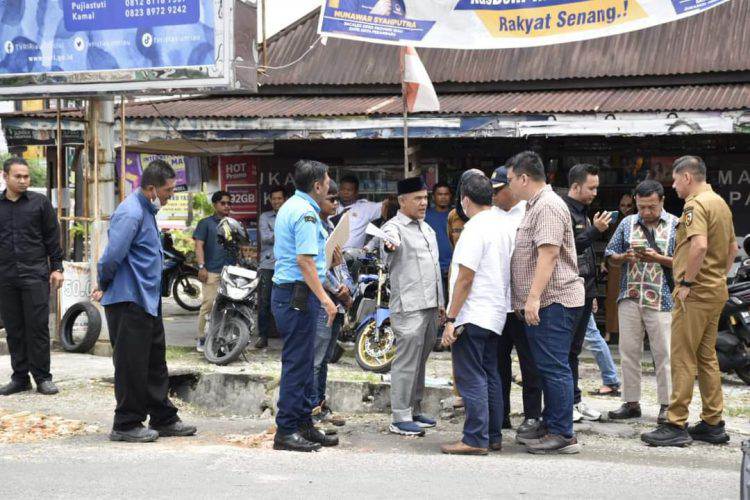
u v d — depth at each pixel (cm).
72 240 1316
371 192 1277
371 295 1055
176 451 669
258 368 1012
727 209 712
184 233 2006
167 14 986
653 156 1216
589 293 756
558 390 679
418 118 1053
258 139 1104
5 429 738
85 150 1082
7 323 873
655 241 776
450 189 1207
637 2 1002
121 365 698
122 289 692
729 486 596
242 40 993
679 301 709
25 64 1033
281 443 682
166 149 1335
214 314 1077
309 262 659
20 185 860
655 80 1145
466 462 652
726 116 977
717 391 721
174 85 991
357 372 1001
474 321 669
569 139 1235
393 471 619
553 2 1023
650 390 937
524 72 1187
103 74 1009
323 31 1018
